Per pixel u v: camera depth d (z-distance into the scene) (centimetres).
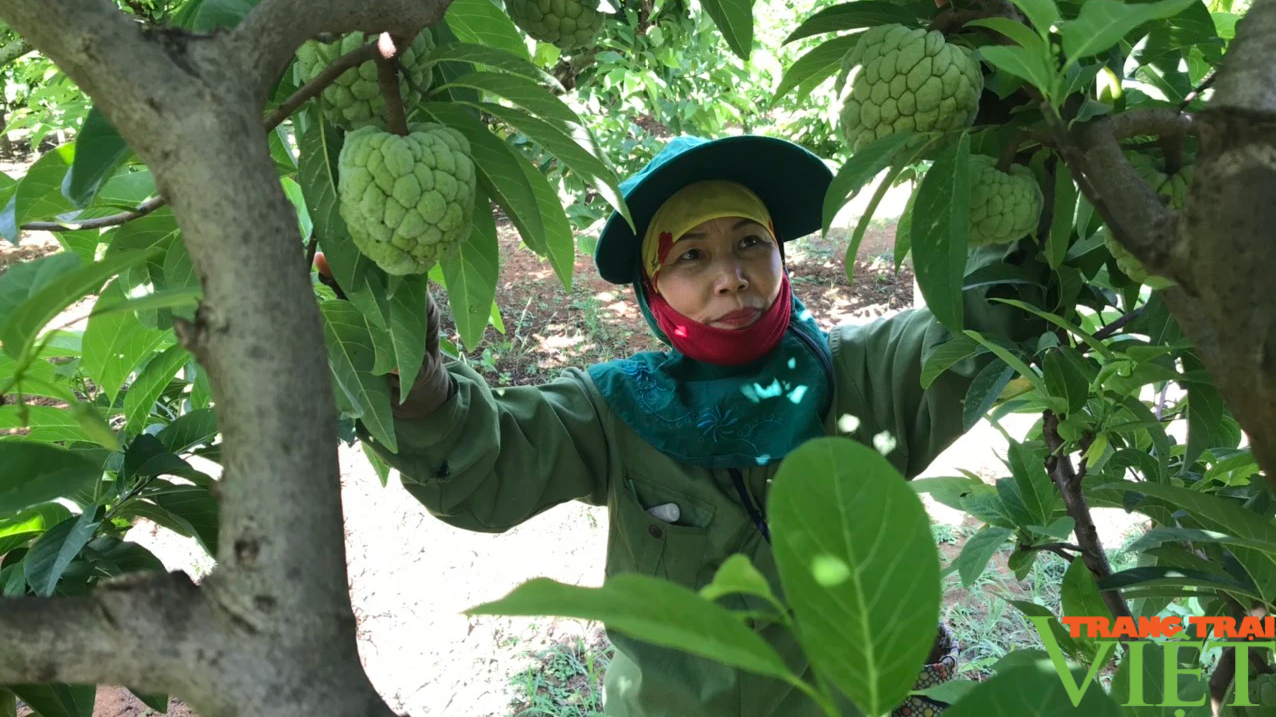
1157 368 117
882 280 694
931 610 37
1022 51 69
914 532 36
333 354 136
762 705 176
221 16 100
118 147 97
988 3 96
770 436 180
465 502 184
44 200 119
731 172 195
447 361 183
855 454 37
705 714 178
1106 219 68
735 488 184
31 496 58
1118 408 125
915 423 183
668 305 188
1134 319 136
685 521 184
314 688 46
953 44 101
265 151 54
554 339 616
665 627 34
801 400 181
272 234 52
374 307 115
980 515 129
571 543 428
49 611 45
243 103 54
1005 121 112
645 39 477
